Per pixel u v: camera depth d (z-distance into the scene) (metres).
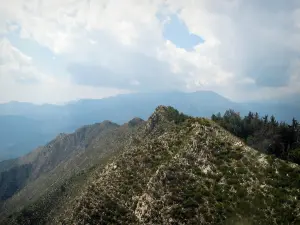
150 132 117.56
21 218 165.12
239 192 54.53
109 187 73.19
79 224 68.25
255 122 129.88
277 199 51.41
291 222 47.81
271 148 99.44
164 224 55.56
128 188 69.88
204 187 57.84
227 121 133.88
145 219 59.03
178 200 57.41
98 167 158.75
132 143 121.12
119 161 81.12
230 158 62.22
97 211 68.44
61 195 168.88
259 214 50.12
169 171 63.31
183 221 54.00
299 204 49.88
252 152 62.06
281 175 55.66
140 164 74.81
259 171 57.44
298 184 53.16
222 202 53.91
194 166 62.97
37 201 181.50
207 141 67.00
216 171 60.19
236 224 49.50
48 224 140.38
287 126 113.69
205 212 53.41
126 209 65.25
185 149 67.25
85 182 145.62
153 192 61.84
